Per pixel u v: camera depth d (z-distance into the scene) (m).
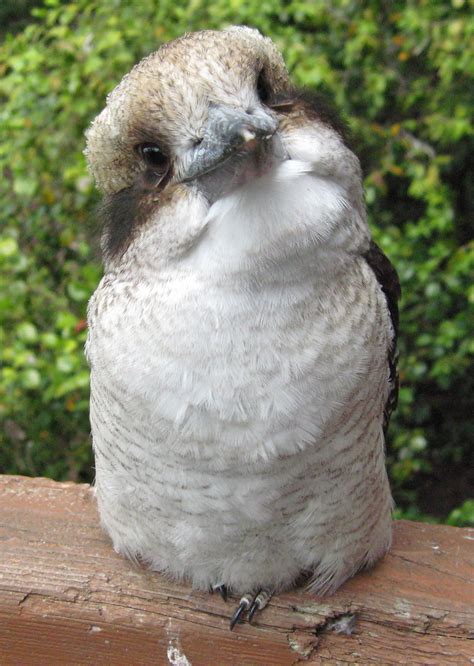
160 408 0.50
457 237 1.45
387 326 0.54
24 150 1.16
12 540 0.58
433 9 1.25
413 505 1.36
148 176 0.52
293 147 0.50
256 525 0.53
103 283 0.55
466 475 1.48
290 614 0.55
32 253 1.19
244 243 0.49
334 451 0.51
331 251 0.50
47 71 1.20
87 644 0.56
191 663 0.56
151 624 0.56
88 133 0.56
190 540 0.54
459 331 1.24
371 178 1.22
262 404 0.50
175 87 0.50
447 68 1.22
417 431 1.31
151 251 0.51
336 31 1.26
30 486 0.63
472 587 0.56
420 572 0.58
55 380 1.01
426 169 1.30
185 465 0.51
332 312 0.50
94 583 0.56
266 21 1.17
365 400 0.52
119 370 0.51
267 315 0.49
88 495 0.62
